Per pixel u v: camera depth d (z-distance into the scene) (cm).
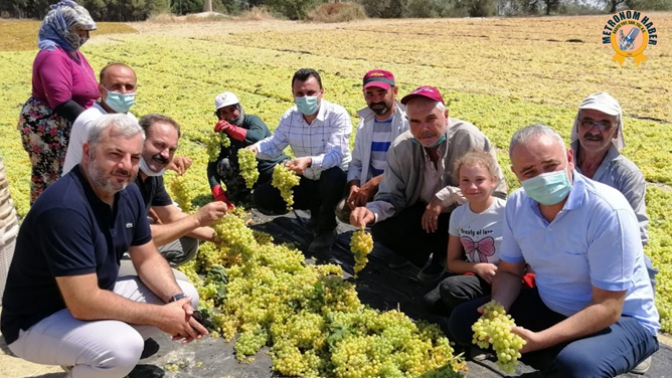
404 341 190
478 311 169
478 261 214
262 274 232
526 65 895
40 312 160
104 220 160
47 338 158
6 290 161
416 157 237
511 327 154
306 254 272
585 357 154
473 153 206
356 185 271
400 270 257
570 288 168
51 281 158
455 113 584
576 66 871
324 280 218
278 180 259
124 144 152
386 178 246
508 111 590
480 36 1314
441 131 225
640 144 462
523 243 173
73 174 156
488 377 184
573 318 159
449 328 187
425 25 1631
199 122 535
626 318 165
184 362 191
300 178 288
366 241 218
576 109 599
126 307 160
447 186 236
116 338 156
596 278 159
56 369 190
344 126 277
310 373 182
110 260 164
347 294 212
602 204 157
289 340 196
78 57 268
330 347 189
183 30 1555
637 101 626
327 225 274
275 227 300
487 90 705
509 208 178
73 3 256
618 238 156
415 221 248
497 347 154
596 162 202
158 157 203
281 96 656
